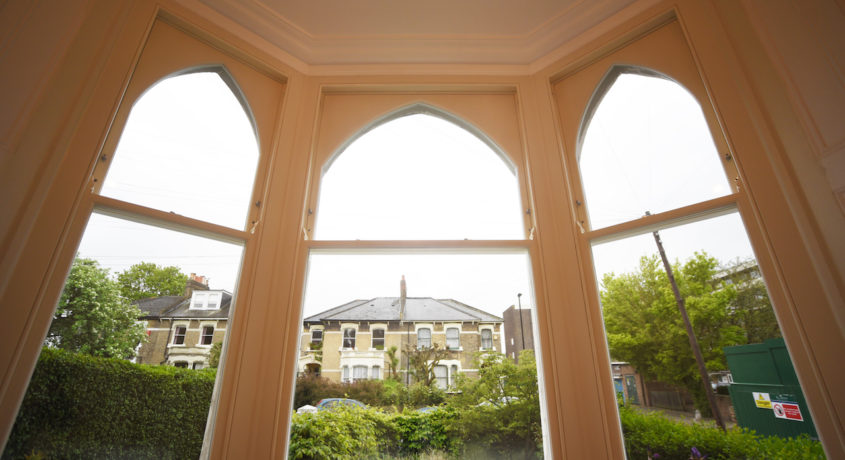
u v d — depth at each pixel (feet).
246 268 6.28
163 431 5.07
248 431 5.49
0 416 4.16
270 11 7.33
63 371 4.69
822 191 4.52
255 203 6.81
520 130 7.79
